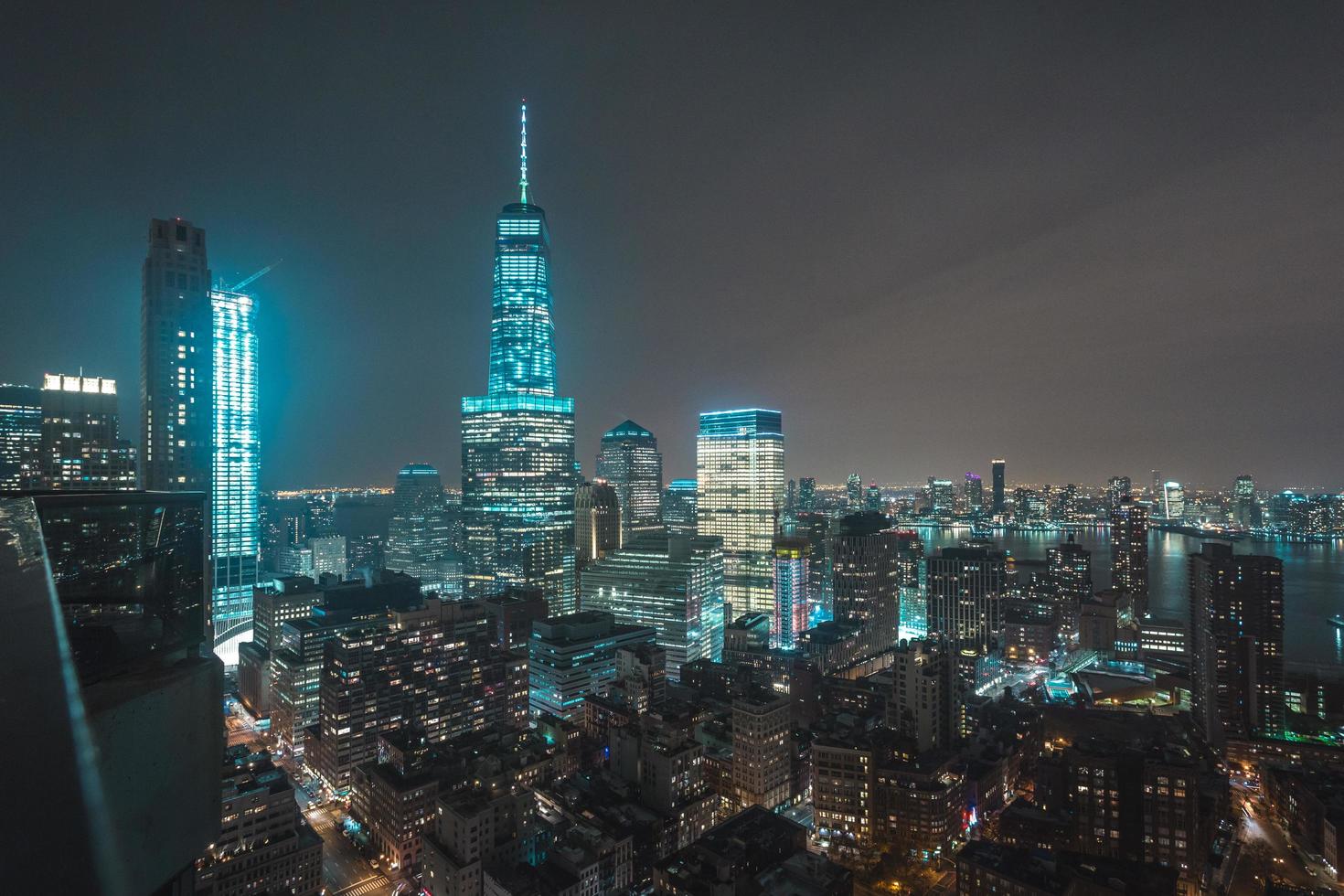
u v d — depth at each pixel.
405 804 187.62
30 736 6.86
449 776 198.25
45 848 5.68
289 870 171.75
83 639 16.14
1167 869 156.88
